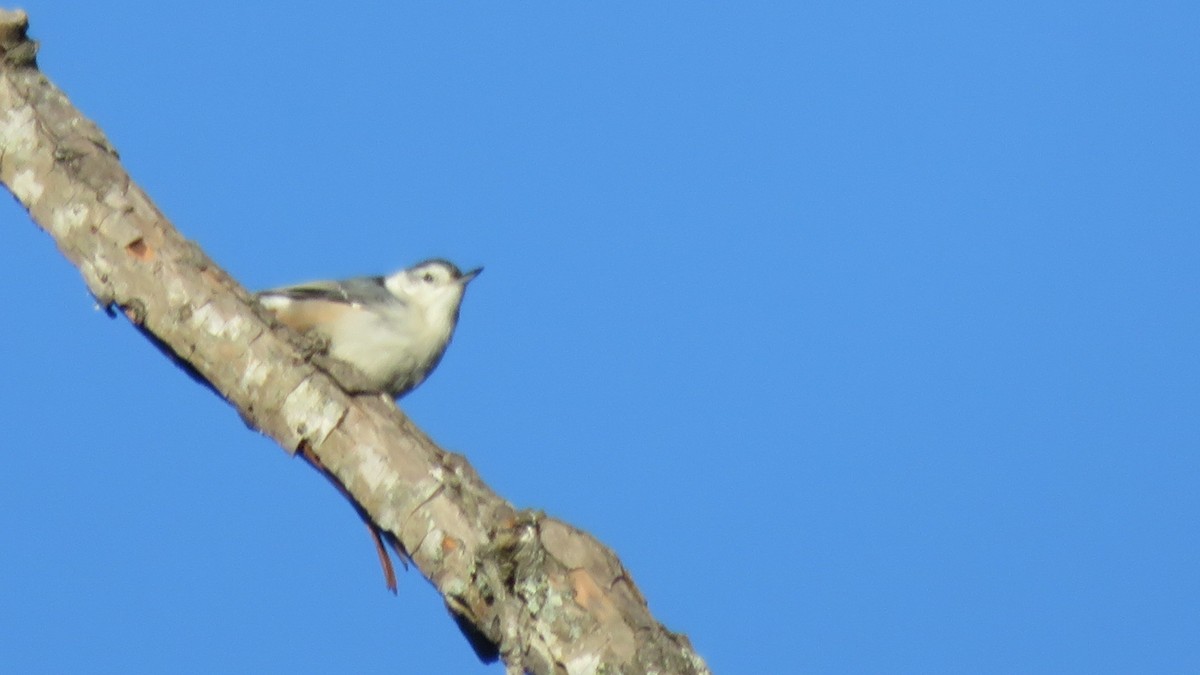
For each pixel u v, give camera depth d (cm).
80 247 1028
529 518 927
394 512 964
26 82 1062
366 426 988
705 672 915
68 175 1035
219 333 1009
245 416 1019
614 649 905
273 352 1006
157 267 1021
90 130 1065
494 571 923
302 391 993
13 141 1039
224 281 1034
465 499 959
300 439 992
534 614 914
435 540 946
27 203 1041
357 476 979
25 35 1065
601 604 915
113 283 1024
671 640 919
